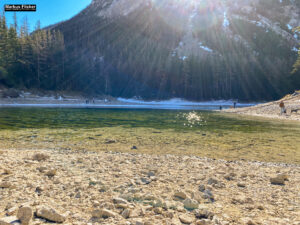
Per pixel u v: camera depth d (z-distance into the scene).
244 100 87.25
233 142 10.11
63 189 3.55
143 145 9.09
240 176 4.83
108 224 2.38
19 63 69.12
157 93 92.44
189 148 8.69
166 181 4.27
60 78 80.31
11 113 24.70
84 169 4.95
